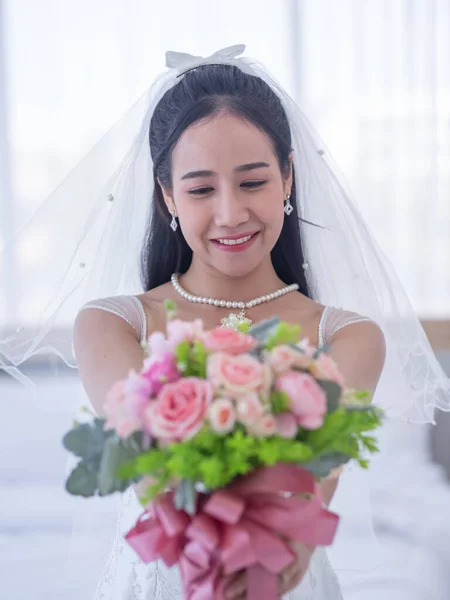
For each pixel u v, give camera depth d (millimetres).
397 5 4031
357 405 1251
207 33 3979
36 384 2355
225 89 1742
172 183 1783
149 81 3965
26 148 3977
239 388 1124
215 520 1209
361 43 4035
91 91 3977
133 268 2018
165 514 1225
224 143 1657
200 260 1813
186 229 1722
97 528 2084
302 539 1219
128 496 1793
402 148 4062
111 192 1985
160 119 1808
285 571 1274
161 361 1195
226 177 1659
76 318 1794
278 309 1822
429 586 2918
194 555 1220
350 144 4066
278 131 1774
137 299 1844
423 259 4090
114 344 1687
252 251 1712
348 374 1636
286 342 1229
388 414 1986
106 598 1790
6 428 3871
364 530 2029
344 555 2016
